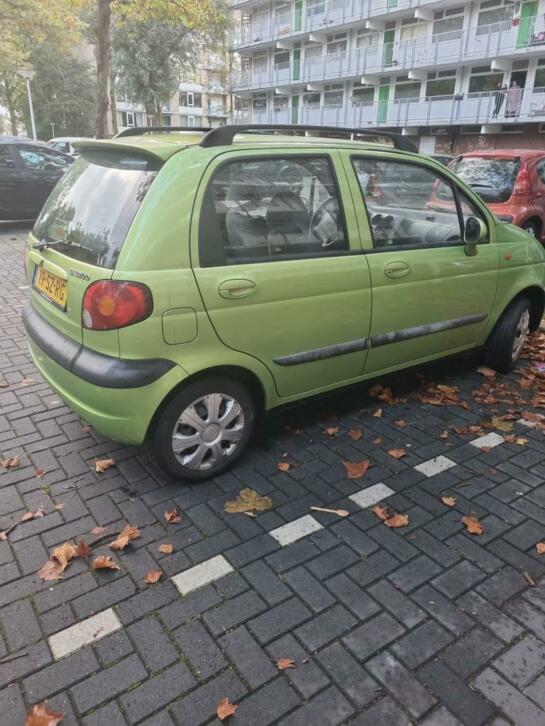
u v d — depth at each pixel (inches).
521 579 98.7
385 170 140.6
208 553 103.9
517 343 184.4
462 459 135.3
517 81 1008.2
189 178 108.4
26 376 179.0
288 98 1491.1
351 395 167.8
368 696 77.6
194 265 108.3
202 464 123.3
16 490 121.6
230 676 80.3
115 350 105.4
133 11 564.7
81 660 82.7
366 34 1231.5
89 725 73.8
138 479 125.6
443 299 153.5
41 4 770.2
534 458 136.2
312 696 77.5
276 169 120.4
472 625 89.0
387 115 1194.6
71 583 96.7
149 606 92.0
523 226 349.4
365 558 103.0
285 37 1366.9
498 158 369.7
